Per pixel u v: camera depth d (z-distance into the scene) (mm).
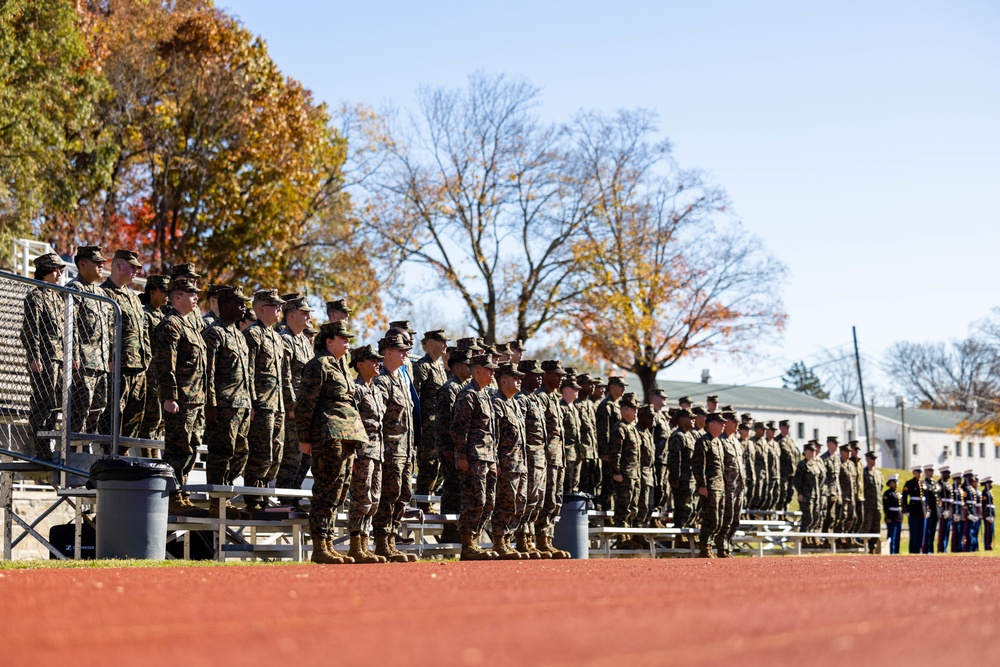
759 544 24188
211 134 37531
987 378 65062
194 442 12328
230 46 38719
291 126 39469
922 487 31156
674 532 19469
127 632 4383
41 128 28125
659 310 44094
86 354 12000
